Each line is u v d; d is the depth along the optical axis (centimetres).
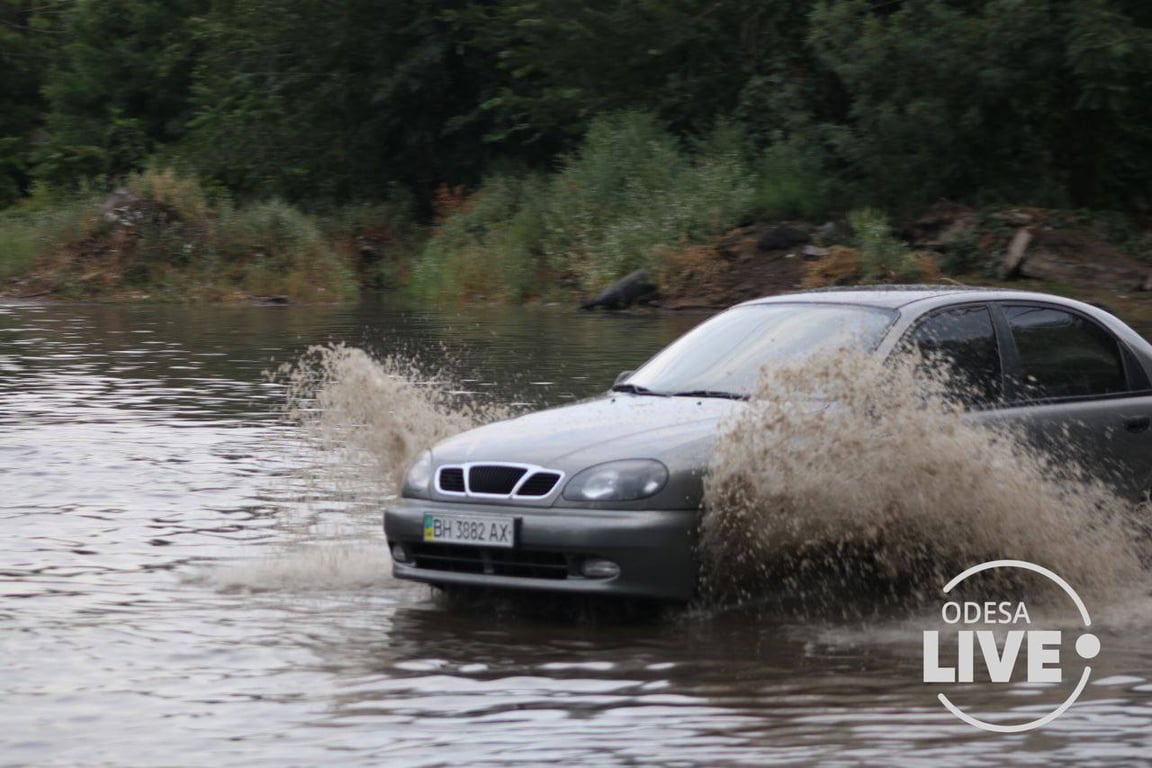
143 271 4716
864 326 1074
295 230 4878
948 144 4262
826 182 4334
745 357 1093
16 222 5244
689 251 4000
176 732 713
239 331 3278
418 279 4741
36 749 689
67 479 1459
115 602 989
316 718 736
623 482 938
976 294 1112
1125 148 4556
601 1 5209
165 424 1838
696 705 761
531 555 955
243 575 1070
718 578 956
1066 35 4144
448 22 5806
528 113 5541
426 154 6103
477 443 1009
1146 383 1147
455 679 812
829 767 659
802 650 876
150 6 6994
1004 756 677
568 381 2223
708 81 5022
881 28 4328
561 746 690
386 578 1068
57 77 7088
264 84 6091
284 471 1505
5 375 2395
